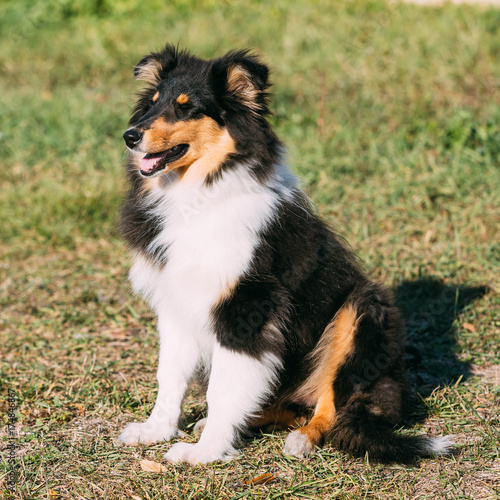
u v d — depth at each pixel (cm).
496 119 798
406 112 850
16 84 1120
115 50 1197
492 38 1031
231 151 354
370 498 314
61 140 873
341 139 810
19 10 1432
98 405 409
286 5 1338
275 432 382
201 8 1422
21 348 496
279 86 946
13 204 741
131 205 386
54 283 612
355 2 1309
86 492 317
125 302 573
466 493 316
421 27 1127
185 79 362
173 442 369
